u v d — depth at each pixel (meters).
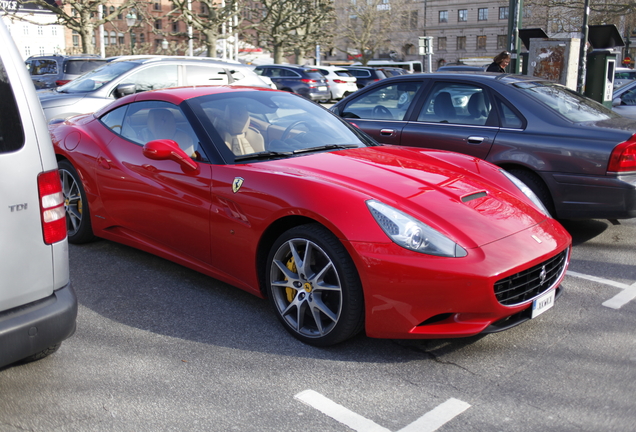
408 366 2.80
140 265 4.19
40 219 2.29
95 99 8.01
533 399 2.51
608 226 5.41
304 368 2.78
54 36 54.41
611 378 2.69
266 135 3.68
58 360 2.83
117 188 3.99
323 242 2.82
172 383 2.64
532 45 11.34
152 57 9.02
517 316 2.91
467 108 5.32
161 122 3.84
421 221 2.75
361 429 2.30
